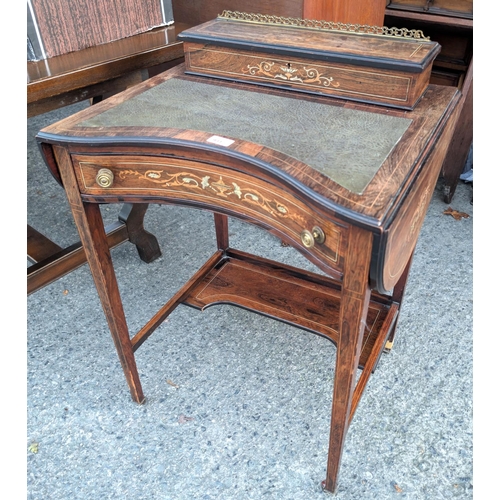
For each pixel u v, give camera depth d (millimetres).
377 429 1325
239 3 1763
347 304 852
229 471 1241
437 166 1035
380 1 1862
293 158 837
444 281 1827
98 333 1666
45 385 1483
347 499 1172
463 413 1358
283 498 1178
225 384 1470
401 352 1552
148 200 1007
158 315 1434
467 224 2137
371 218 710
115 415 1392
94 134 935
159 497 1192
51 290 1862
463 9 1816
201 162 900
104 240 1131
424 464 1238
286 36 1153
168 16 1702
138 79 1491
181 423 1363
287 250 2021
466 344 1571
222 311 1736
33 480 1237
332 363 1528
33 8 1324
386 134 927
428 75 1074
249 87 1148
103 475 1245
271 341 1612
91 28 1478
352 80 1044
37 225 2242
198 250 2041
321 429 1333
